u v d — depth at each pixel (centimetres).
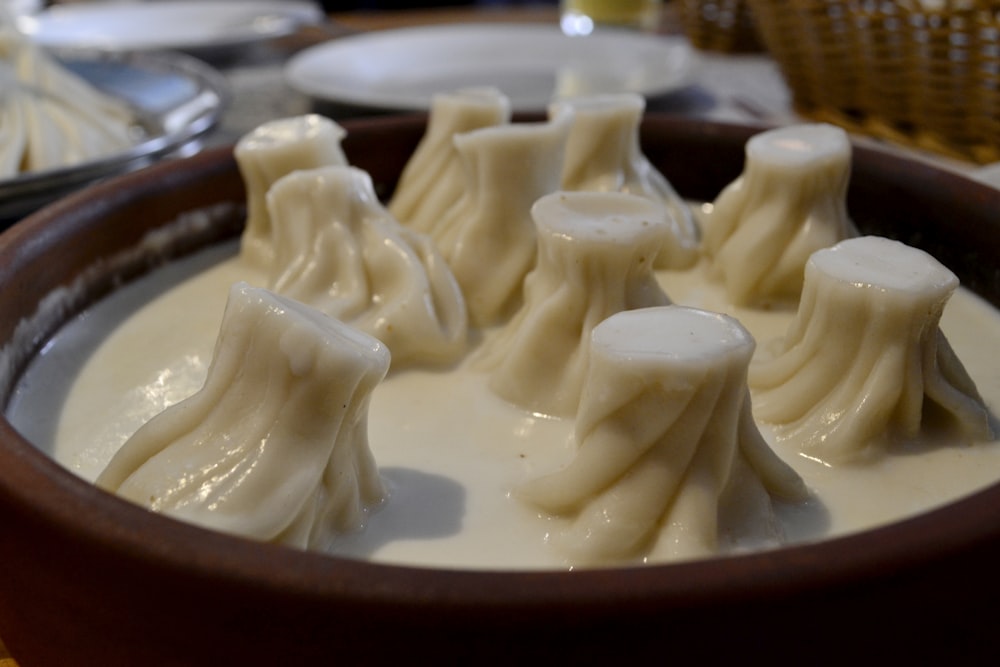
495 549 25
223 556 20
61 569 21
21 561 22
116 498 21
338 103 56
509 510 26
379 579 20
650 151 41
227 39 69
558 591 20
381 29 84
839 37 49
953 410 28
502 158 33
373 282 33
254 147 36
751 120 54
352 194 33
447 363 32
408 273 32
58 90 51
